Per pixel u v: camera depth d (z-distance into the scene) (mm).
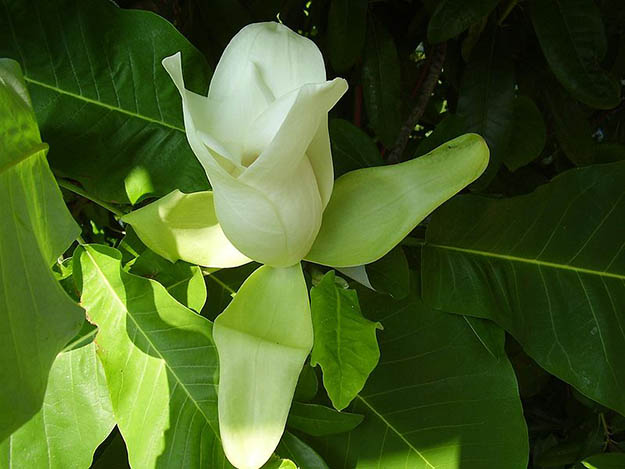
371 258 412
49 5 463
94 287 429
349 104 726
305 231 386
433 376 490
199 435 426
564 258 508
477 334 498
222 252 422
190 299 443
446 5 571
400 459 476
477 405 485
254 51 373
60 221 373
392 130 642
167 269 443
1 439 291
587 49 600
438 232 507
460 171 407
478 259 509
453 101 820
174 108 479
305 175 376
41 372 309
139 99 475
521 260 510
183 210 415
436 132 522
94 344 429
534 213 506
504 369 490
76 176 464
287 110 361
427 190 409
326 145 382
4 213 333
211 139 350
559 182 504
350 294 418
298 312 398
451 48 708
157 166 472
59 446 420
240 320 391
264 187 362
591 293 502
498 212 503
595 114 888
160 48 477
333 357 401
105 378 433
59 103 464
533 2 607
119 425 416
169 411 427
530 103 714
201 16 601
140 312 430
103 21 470
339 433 470
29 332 313
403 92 739
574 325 500
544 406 945
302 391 448
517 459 474
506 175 804
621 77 780
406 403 485
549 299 504
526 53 713
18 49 459
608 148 781
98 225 606
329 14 600
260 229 377
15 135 362
